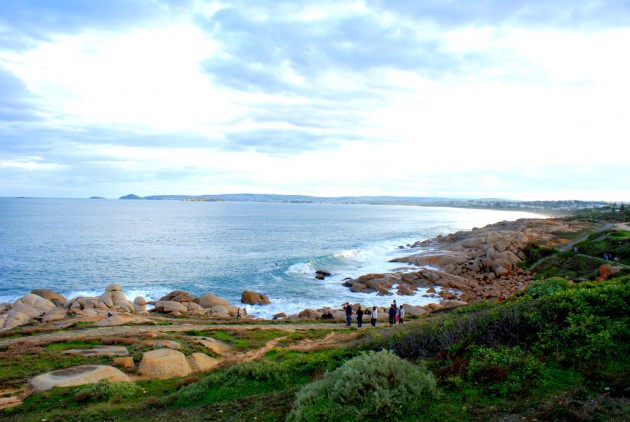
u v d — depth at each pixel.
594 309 10.38
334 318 38.16
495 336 11.01
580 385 7.85
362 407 8.08
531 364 8.77
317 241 107.75
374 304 46.84
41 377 15.60
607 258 48.88
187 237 109.81
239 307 44.06
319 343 23.50
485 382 8.67
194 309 41.56
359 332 26.08
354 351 14.20
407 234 135.75
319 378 11.98
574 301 10.90
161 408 12.34
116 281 56.28
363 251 89.94
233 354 21.50
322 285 55.97
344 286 55.28
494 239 75.00
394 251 90.88
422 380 8.61
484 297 48.09
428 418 7.61
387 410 7.84
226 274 61.81
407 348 12.68
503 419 7.16
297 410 8.67
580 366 8.50
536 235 80.44
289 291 52.69
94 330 26.48
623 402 6.89
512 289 50.06
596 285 14.47
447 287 53.47
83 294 49.31
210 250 85.75
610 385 7.58
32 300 39.19
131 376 16.81
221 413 10.80
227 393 12.67
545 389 7.96
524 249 66.00
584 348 8.97
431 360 11.03
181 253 80.75
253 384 13.10
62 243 90.38
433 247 90.38
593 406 6.93
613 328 9.34
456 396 8.30
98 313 36.12
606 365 8.36
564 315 10.75
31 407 12.90
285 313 42.91
